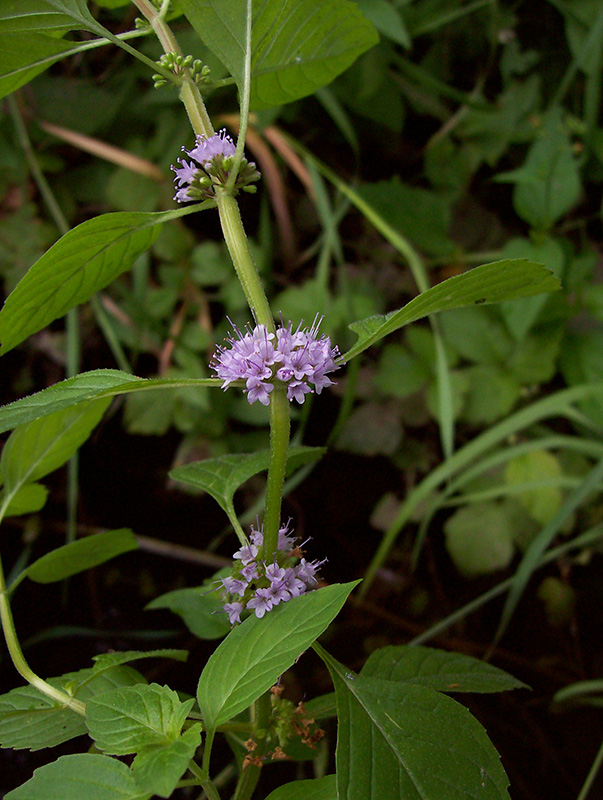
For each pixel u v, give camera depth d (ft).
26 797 0.67
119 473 1.59
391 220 1.57
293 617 0.71
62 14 0.76
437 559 1.61
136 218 0.75
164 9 0.78
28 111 1.48
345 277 1.40
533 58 1.67
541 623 1.56
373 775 0.68
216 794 0.70
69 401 0.71
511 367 1.50
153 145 1.51
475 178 1.75
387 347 1.51
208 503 1.60
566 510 1.15
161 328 1.41
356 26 0.79
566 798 1.36
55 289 0.79
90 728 0.70
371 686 0.72
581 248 1.72
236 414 1.48
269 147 1.62
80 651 1.46
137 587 1.56
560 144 1.46
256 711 0.78
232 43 0.77
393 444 1.51
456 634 1.55
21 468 0.87
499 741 1.43
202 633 0.90
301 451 0.88
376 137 1.70
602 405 1.47
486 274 0.72
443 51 1.73
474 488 1.52
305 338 0.74
